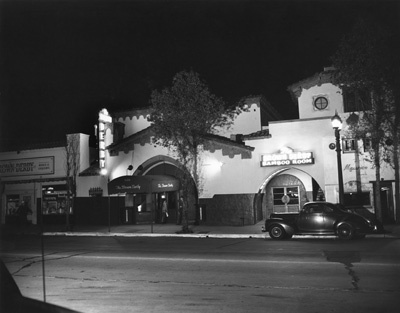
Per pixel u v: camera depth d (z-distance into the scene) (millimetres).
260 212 26828
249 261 12570
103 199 29547
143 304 8180
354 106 24703
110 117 30531
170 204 29156
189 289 9312
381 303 7648
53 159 31469
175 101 23875
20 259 14750
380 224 19141
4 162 32938
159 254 14883
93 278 11000
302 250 14773
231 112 28266
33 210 31703
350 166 23625
